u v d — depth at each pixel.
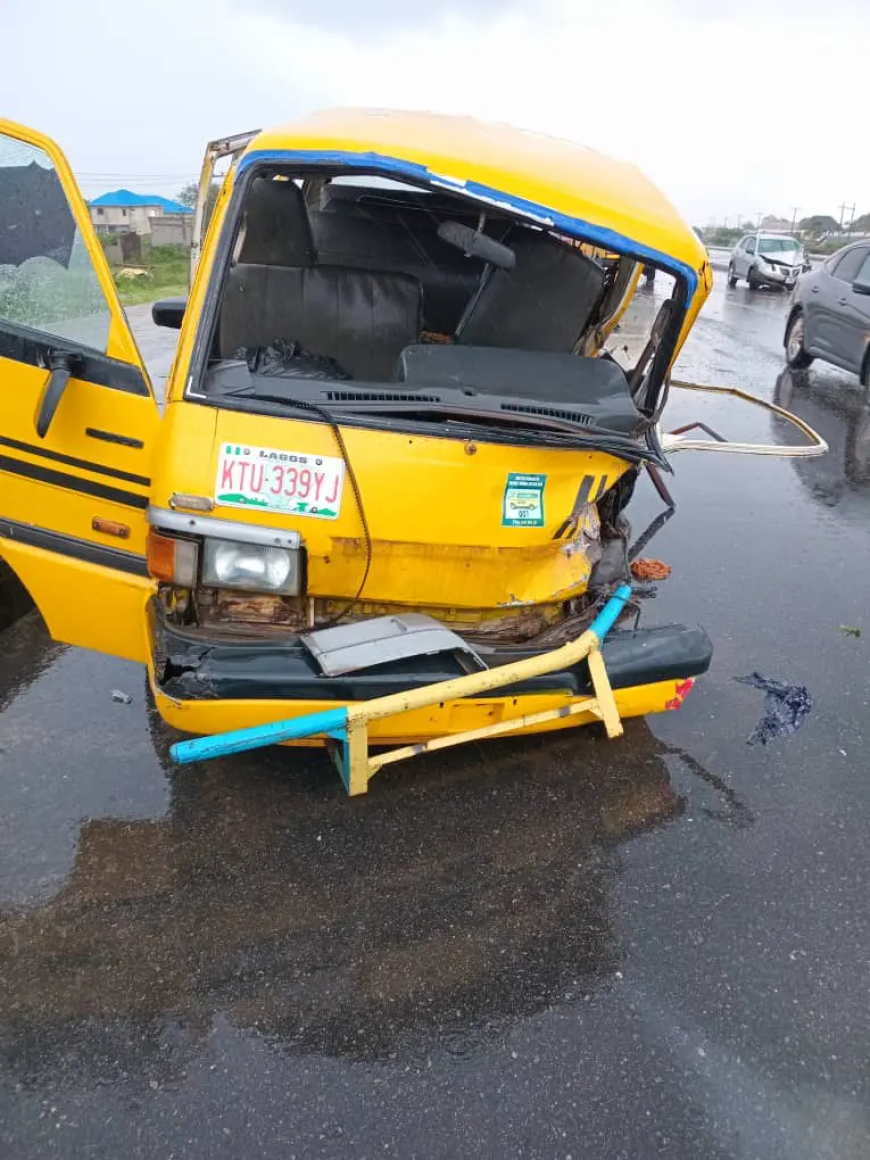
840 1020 2.42
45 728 3.51
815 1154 2.08
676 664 3.25
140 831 2.99
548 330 3.42
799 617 4.86
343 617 3.03
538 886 2.86
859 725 3.86
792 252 24.75
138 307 15.12
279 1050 2.26
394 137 2.87
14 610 4.39
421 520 2.81
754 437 8.57
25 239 2.80
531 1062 2.26
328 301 3.38
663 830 3.15
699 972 2.56
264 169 2.79
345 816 3.12
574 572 3.19
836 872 2.99
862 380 10.22
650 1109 2.16
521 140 3.34
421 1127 2.09
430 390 2.87
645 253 2.88
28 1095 2.11
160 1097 2.13
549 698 3.09
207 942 2.57
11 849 2.87
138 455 2.95
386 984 2.47
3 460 2.99
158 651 2.84
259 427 2.71
